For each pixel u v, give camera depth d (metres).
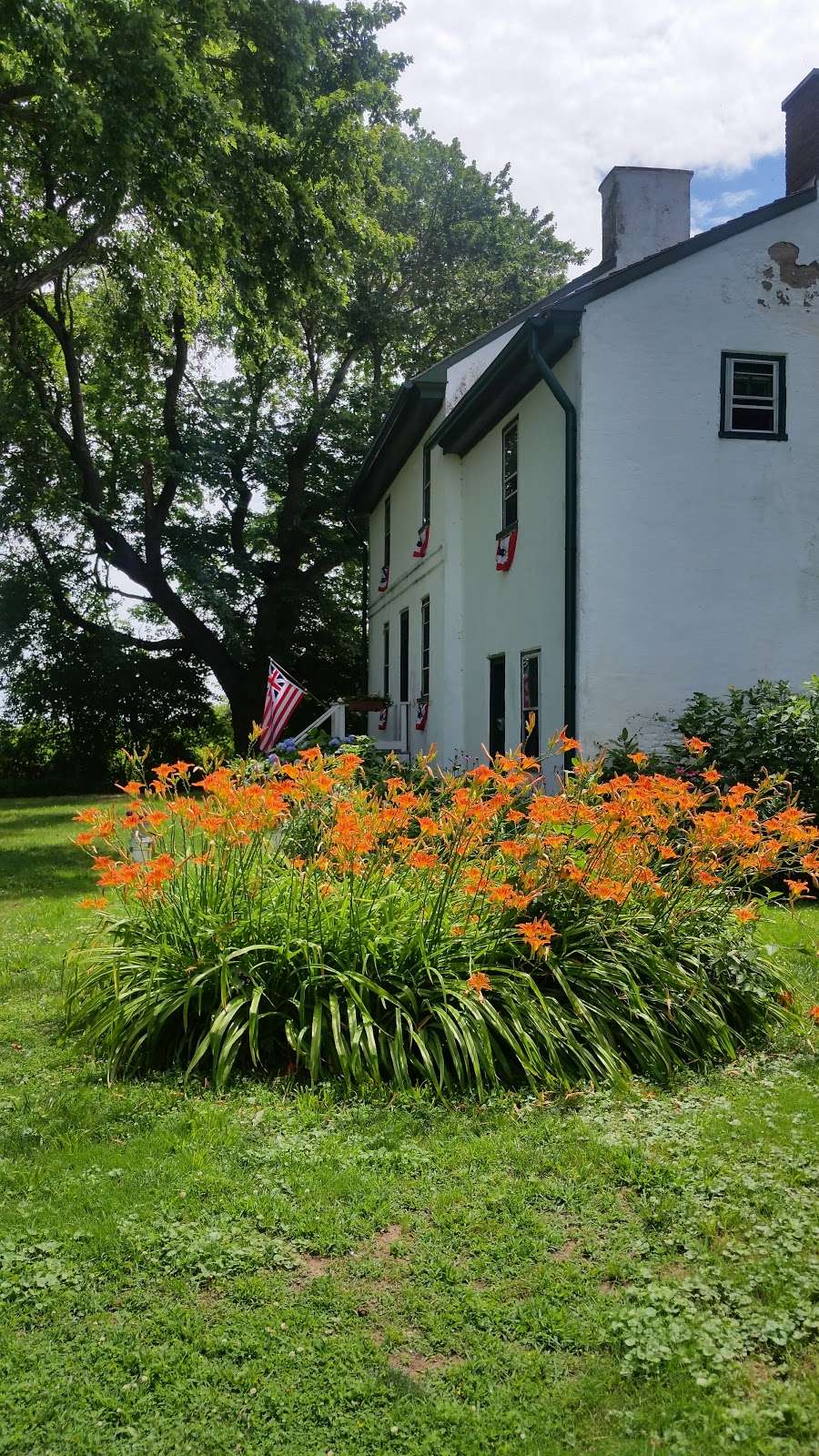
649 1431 2.44
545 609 12.52
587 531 11.47
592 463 11.52
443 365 16.09
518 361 12.41
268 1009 4.89
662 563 11.59
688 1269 3.12
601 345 11.57
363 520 29.16
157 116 12.61
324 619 30.45
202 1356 2.71
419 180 30.05
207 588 26.20
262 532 30.28
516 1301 2.94
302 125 15.37
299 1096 4.38
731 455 11.77
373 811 5.46
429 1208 3.49
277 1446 2.40
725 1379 2.61
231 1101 4.38
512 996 4.78
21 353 23.06
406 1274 3.08
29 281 15.04
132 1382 2.61
